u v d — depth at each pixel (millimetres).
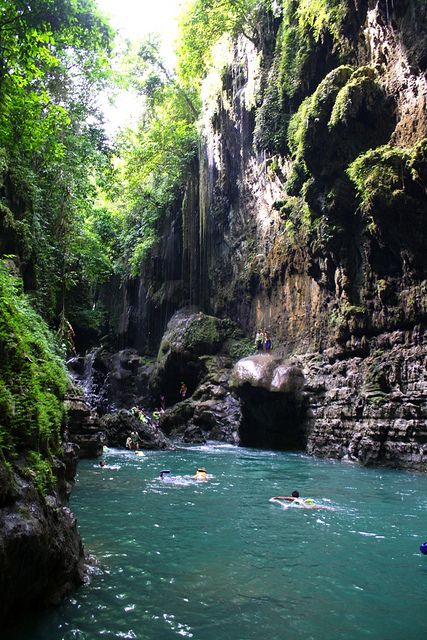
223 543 7129
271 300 25406
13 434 4688
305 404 20328
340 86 17578
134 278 40062
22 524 3953
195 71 30734
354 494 11031
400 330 16250
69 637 4059
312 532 7820
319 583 5605
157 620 4500
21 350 5551
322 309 20719
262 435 22328
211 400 25516
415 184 14844
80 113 23547
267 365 21797
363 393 16609
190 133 34938
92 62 20906
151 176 40250
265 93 23406
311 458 18016
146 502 9977
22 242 17094
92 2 9711
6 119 11836
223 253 30766
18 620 4242
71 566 4977
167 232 36719
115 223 43625
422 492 11273
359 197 17172
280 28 23281
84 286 40562
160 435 21172
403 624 4598
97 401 33625
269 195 25531
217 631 4348
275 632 4371
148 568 5910
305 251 20578
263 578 5727
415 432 14555
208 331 28609
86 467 14750
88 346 41656
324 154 18078
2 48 9695
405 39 15977
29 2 9023
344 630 4449
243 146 27828
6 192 17844
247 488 11734
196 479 13016
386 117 16844
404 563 6348
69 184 23422
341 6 18453
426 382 14648
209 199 31812
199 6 26969
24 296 11055
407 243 15375
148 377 33188
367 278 17391
